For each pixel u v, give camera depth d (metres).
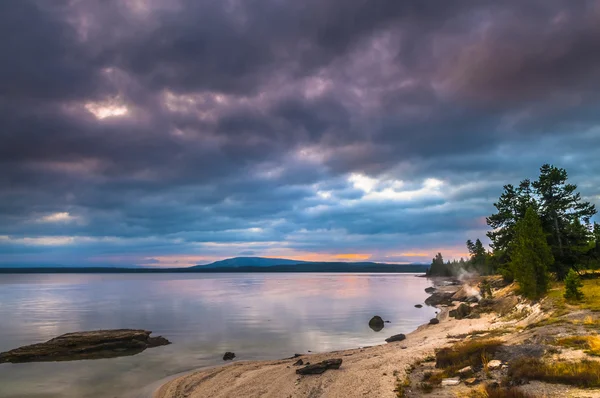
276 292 146.50
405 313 75.00
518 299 50.28
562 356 22.05
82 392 29.89
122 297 130.00
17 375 34.88
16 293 156.88
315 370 29.70
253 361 38.03
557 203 59.97
